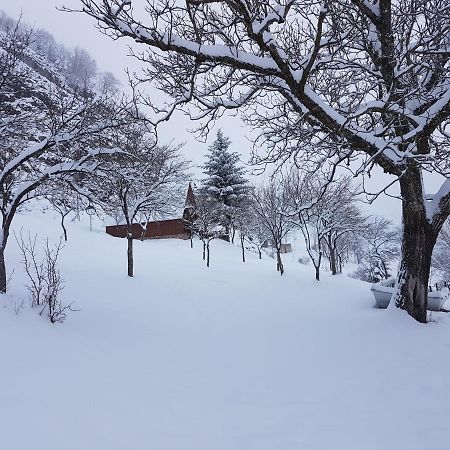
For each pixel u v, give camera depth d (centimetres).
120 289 1557
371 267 4106
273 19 563
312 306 1464
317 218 2456
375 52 863
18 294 953
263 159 1022
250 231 4600
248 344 899
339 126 737
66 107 1016
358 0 743
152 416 457
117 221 4147
